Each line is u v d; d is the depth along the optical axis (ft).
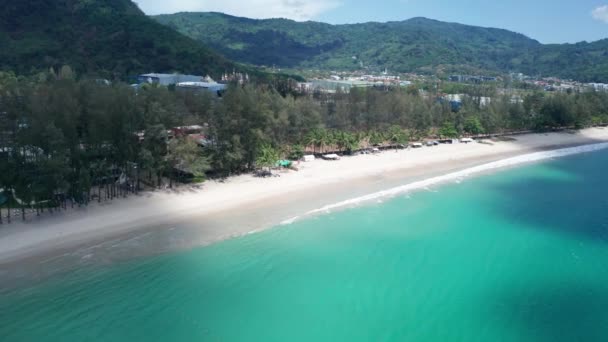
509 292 151.43
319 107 375.86
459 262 172.14
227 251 174.70
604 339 127.13
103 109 213.25
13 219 183.73
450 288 152.76
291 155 313.94
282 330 128.26
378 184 271.90
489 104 485.97
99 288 144.77
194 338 123.75
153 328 127.13
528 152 403.13
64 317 129.90
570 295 150.10
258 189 246.27
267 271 160.97
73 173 198.90
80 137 208.85
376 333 127.75
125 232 183.93
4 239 167.32
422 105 429.38
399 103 412.77
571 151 417.69
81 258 161.48
